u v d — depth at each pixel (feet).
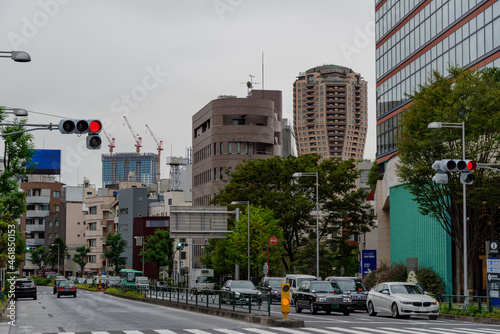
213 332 70.64
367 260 177.37
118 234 406.41
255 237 208.13
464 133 112.27
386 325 83.61
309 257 214.07
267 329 75.41
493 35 149.18
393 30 212.23
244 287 138.62
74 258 452.76
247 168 227.81
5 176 150.20
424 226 160.97
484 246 144.66
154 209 456.45
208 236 195.00
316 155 224.53
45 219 546.67
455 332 71.97
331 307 109.29
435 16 181.06
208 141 369.09
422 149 116.88
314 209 220.02
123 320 91.66
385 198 196.95
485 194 114.32
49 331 72.90
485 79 120.26
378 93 223.71
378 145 221.46
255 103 361.30
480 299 99.50
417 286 107.55
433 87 121.60
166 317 98.84
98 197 492.13
